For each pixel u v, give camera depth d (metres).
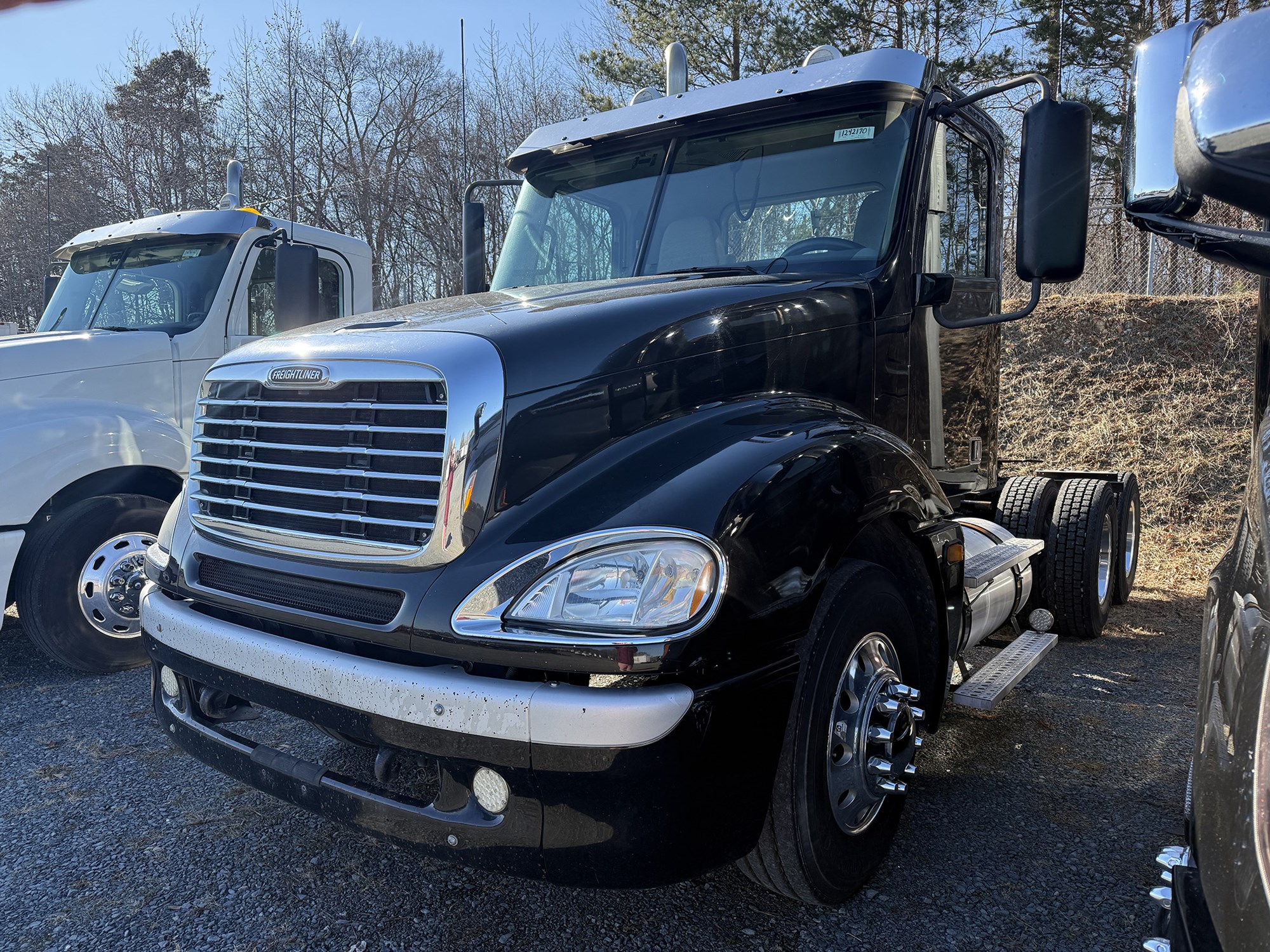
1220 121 0.90
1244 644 1.16
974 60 18.61
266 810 3.10
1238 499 8.62
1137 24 18.06
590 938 2.35
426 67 29.12
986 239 4.36
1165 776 3.31
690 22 20.66
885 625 2.55
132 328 5.30
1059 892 2.55
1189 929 1.17
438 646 1.98
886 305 3.29
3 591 4.13
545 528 2.04
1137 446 9.65
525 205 4.14
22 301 27.78
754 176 3.58
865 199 3.38
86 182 29.47
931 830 2.92
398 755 2.06
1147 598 6.25
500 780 1.93
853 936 2.35
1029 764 3.43
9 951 2.34
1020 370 11.16
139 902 2.55
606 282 3.19
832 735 2.34
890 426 3.40
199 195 30.19
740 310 2.71
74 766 3.47
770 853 2.26
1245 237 1.16
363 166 27.75
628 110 3.93
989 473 4.68
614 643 1.86
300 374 2.35
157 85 30.59
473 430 2.08
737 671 1.97
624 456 2.24
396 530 2.14
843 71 3.43
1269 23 0.91
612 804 1.85
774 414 2.51
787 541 2.11
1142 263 13.10
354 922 2.45
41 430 4.30
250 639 2.29
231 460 2.50
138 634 4.63
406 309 2.87
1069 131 2.80
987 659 4.42
